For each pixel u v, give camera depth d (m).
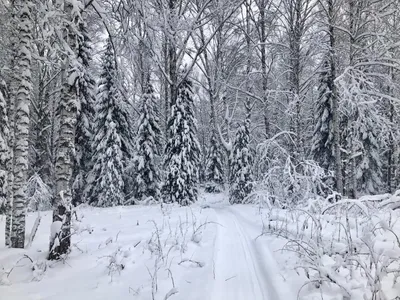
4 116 15.12
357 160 25.44
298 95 19.30
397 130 15.67
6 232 8.54
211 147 38.03
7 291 5.32
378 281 3.80
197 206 21.20
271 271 6.16
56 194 7.12
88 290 5.35
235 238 9.66
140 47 16.95
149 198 21.94
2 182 15.12
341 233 7.55
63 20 7.20
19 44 7.94
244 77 31.52
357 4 15.76
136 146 25.33
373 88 14.88
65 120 7.29
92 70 25.91
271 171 12.29
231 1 25.47
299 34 20.02
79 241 8.29
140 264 6.72
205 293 5.11
